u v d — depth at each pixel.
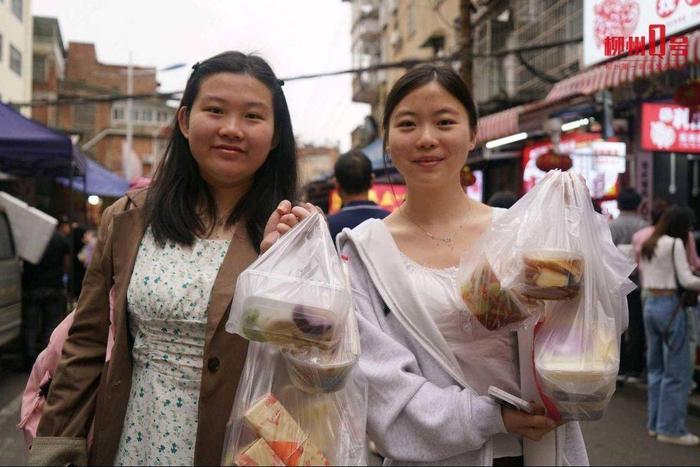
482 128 8.00
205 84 1.62
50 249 6.17
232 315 1.38
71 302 7.29
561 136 7.71
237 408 1.42
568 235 1.49
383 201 7.97
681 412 4.62
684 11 4.59
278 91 1.69
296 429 1.36
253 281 1.37
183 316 1.53
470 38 9.70
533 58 11.57
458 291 1.60
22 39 19.80
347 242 1.80
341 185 3.64
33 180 11.13
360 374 1.52
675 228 4.75
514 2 12.21
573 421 1.51
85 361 1.67
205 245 1.62
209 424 1.47
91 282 1.71
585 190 1.58
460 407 1.53
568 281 1.44
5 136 6.73
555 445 1.57
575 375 1.39
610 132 6.21
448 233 1.80
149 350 1.56
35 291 6.09
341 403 1.44
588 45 6.13
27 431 1.95
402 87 1.78
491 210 1.89
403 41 19.95
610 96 6.14
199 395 1.50
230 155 1.59
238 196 1.71
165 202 1.65
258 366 1.45
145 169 36.94
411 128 1.76
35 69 26.12
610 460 4.22
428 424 1.53
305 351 1.36
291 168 1.75
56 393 1.65
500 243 1.55
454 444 1.53
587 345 1.43
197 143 1.60
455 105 1.76
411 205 1.84
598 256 1.51
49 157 7.53
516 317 1.52
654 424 4.79
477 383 1.65
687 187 7.00
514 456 1.64
